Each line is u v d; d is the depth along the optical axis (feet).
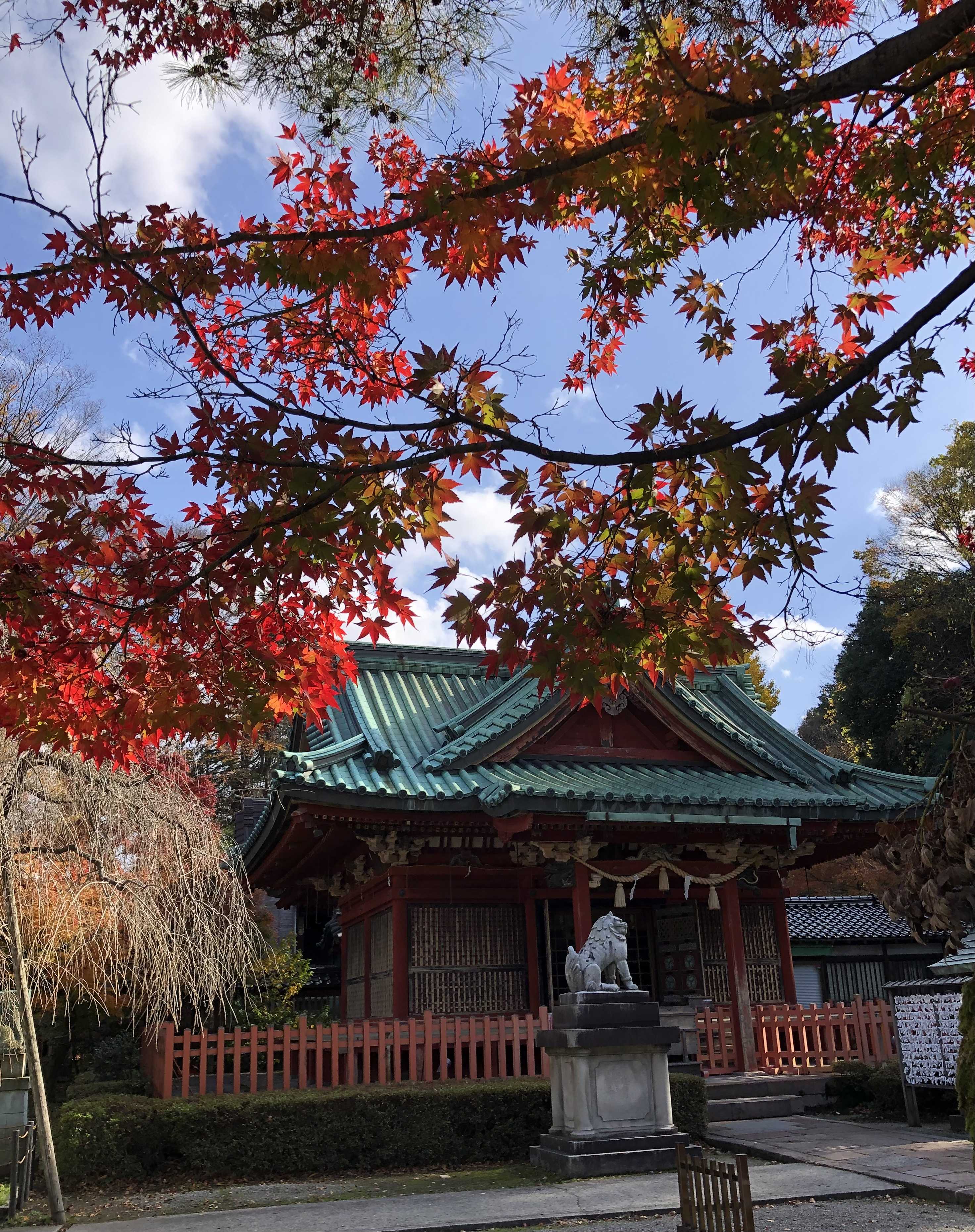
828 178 20.22
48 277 16.80
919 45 13.84
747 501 15.85
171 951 37.40
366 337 20.07
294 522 16.43
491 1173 36.88
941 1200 29.48
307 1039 41.83
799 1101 46.98
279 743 92.89
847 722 107.45
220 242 16.16
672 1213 28.84
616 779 53.67
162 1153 38.32
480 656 67.67
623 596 17.92
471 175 16.88
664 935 59.77
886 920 77.36
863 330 19.39
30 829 34.47
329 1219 29.86
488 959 53.06
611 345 23.03
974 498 89.81
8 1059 40.19
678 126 14.98
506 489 17.75
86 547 17.15
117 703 19.56
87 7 17.04
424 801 48.91
